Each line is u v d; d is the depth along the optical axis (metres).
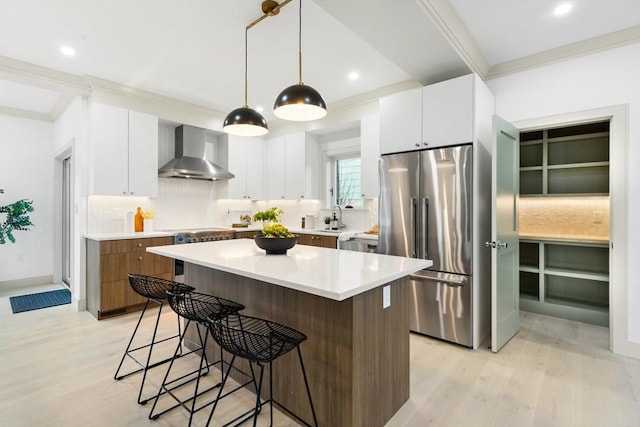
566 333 3.15
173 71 3.53
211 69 3.47
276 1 2.34
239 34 2.78
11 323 3.37
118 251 3.61
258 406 1.53
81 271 3.81
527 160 4.20
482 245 2.93
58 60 3.24
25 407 1.97
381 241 3.33
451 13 2.45
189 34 2.78
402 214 3.17
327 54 3.14
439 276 2.94
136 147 4.06
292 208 5.68
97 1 2.32
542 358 2.61
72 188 4.05
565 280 3.92
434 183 2.96
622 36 2.71
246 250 2.59
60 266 5.12
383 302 1.84
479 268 2.87
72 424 1.82
